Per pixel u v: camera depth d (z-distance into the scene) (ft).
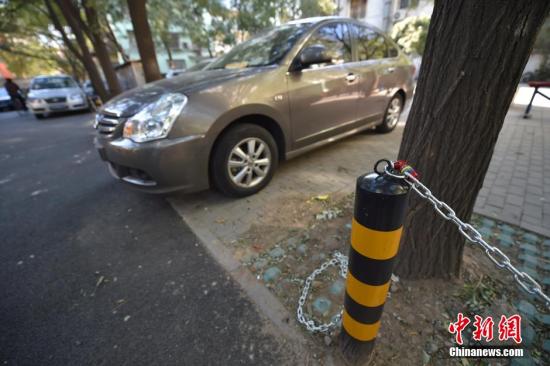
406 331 4.02
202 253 6.18
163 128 6.40
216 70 8.75
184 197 8.59
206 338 4.28
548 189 7.67
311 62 8.16
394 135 13.34
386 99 12.12
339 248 5.84
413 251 4.57
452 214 2.59
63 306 5.13
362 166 10.00
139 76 43.14
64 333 4.59
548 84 14.28
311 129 9.05
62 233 7.45
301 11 47.44
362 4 50.57
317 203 7.63
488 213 6.64
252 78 7.39
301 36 8.55
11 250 6.86
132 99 7.47
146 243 6.72
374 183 2.57
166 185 6.78
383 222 2.59
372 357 3.72
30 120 30.58
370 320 3.25
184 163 6.66
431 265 4.60
